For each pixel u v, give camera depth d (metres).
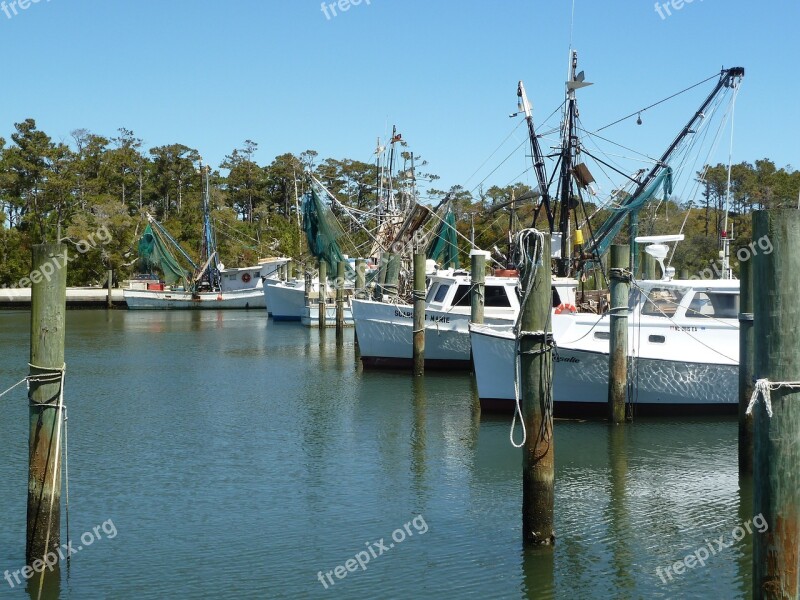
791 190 66.81
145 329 50.06
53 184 73.69
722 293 20.69
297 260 72.38
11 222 78.88
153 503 14.80
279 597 11.12
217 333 47.09
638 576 11.70
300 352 37.09
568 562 12.12
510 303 28.72
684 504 14.60
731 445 18.31
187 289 73.12
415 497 15.08
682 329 20.62
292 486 15.79
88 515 14.19
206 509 14.48
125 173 97.88
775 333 7.95
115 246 72.62
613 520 13.82
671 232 48.69
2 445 18.66
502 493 15.27
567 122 28.52
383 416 22.08
